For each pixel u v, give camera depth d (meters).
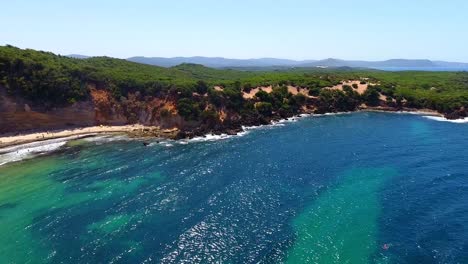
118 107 107.56
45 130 98.81
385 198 55.88
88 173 68.88
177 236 46.16
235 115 110.56
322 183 62.22
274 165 72.19
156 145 88.88
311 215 50.88
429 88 156.38
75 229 48.03
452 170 67.50
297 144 87.94
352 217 50.03
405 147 83.69
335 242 44.03
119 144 89.81
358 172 67.25
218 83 126.75
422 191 58.22
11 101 93.81
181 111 102.25
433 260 40.03
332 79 157.25
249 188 60.75
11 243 44.75
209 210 53.12
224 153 81.31
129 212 52.72
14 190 60.84
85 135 97.31
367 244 43.44
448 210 51.47
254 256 41.66
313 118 121.44
